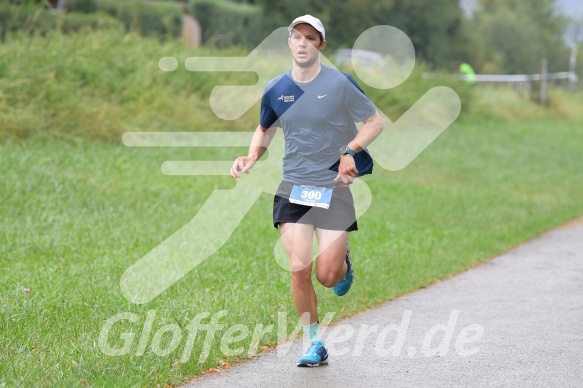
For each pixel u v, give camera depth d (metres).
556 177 58.34
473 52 139.62
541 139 78.00
